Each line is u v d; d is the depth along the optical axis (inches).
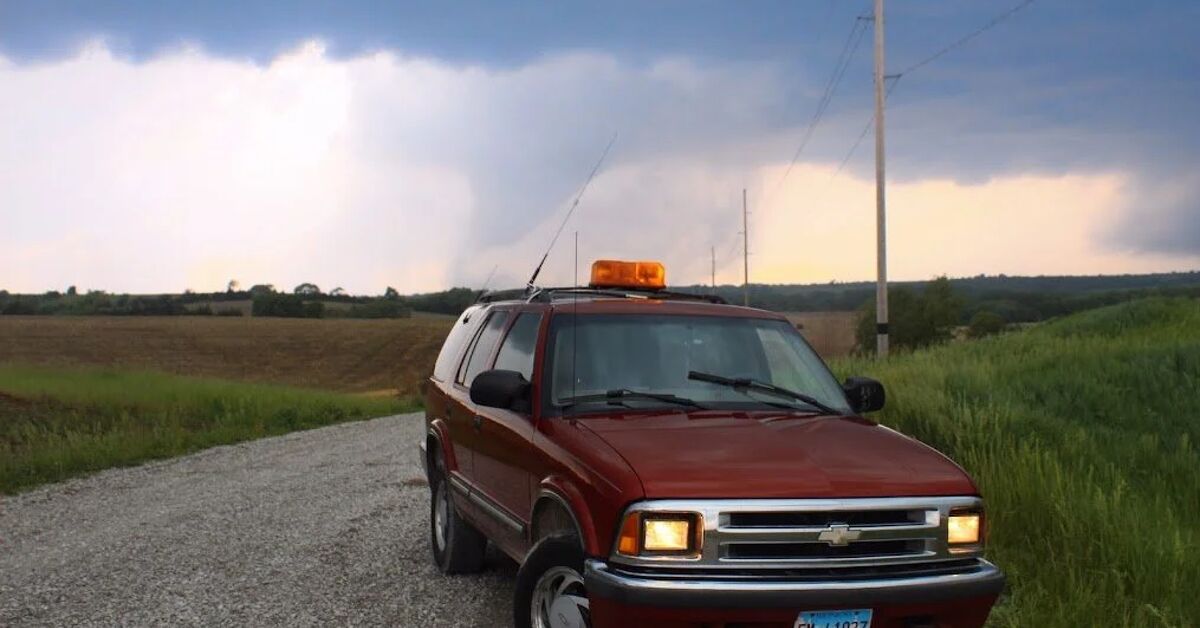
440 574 286.4
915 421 402.0
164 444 633.6
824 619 163.2
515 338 252.8
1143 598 216.7
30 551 322.7
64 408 877.2
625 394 213.6
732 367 225.8
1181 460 334.0
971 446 338.6
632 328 226.5
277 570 291.6
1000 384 512.7
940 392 428.1
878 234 979.9
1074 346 672.4
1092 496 270.8
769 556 165.5
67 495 447.2
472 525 267.3
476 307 315.3
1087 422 422.9
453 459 280.5
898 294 2073.1
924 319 2020.2
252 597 261.4
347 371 2348.7
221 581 278.5
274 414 863.7
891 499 169.9
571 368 217.8
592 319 226.7
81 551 319.9
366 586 272.8
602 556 170.6
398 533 345.7
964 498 175.0
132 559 306.7
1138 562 227.5
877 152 985.5
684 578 162.1
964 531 174.1
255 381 2121.1
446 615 244.5
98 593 266.4
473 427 255.0
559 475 190.5
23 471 506.3
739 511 164.4
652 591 159.9
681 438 186.9
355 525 360.2
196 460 578.9
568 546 182.9
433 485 305.0
